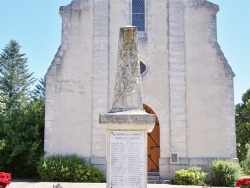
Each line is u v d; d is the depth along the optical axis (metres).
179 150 16.72
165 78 17.38
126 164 7.59
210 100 17.09
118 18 17.88
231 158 16.58
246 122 28.86
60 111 17.00
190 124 16.94
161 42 17.67
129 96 7.98
